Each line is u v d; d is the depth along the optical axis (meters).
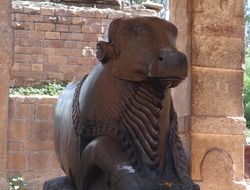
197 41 7.23
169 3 7.84
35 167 11.12
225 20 7.32
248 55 24.86
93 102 4.22
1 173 7.07
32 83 16.56
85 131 4.25
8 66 6.99
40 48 16.69
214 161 7.17
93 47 16.94
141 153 4.03
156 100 4.07
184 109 7.30
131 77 4.07
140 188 3.86
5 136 7.12
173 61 3.89
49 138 11.20
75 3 18.66
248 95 20.39
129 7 18.16
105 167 4.00
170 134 4.24
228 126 7.24
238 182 7.22
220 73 7.28
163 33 4.07
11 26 6.98
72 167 4.49
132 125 4.07
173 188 3.94
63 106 4.78
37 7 16.72
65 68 16.80
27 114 11.12
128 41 4.10
